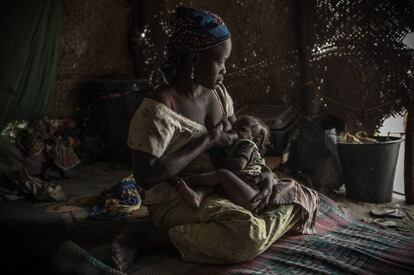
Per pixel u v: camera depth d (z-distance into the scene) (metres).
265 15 5.35
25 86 5.27
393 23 4.41
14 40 5.08
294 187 3.12
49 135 5.32
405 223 3.74
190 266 2.70
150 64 6.40
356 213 4.02
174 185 2.78
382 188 4.25
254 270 2.63
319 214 3.54
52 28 5.39
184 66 2.74
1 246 3.23
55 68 5.56
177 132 2.73
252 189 2.84
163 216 2.90
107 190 4.04
